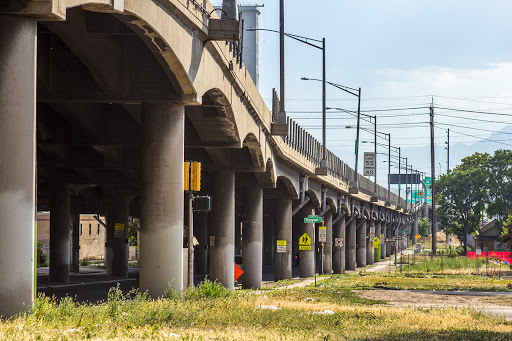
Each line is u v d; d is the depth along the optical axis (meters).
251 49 71.44
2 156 17.75
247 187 62.72
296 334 22.23
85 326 19.08
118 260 78.69
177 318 24.11
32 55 18.14
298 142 69.00
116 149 46.34
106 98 28.88
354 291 52.00
